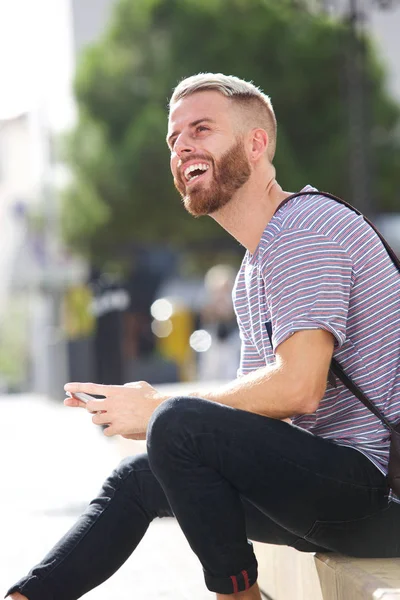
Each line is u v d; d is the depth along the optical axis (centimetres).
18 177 4662
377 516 303
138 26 2525
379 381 305
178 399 291
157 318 2106
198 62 2445
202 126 327
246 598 295
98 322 1365
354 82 1873
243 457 284
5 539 574
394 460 293
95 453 1009
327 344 293
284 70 2384
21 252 2625
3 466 945
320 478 288
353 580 284
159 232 2503
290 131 2373
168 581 452
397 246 2178
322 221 303
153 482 324
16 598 308
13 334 4419
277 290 298
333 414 308
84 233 2514
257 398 293
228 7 2455
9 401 2147
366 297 305
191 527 290
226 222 334
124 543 324
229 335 1316
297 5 1931
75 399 321
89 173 2506
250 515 320
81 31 3078
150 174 2478
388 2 1747
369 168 1897
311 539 302
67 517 644
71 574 315
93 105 2541
